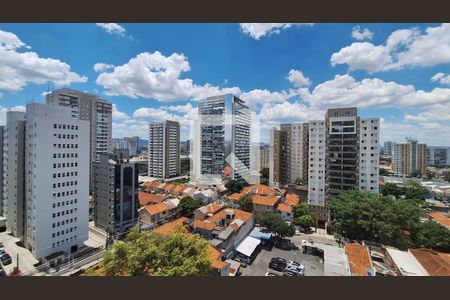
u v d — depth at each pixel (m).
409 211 30.97
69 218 34.97
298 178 72.44
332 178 46.62
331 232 41.59
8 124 37.00
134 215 45.69
